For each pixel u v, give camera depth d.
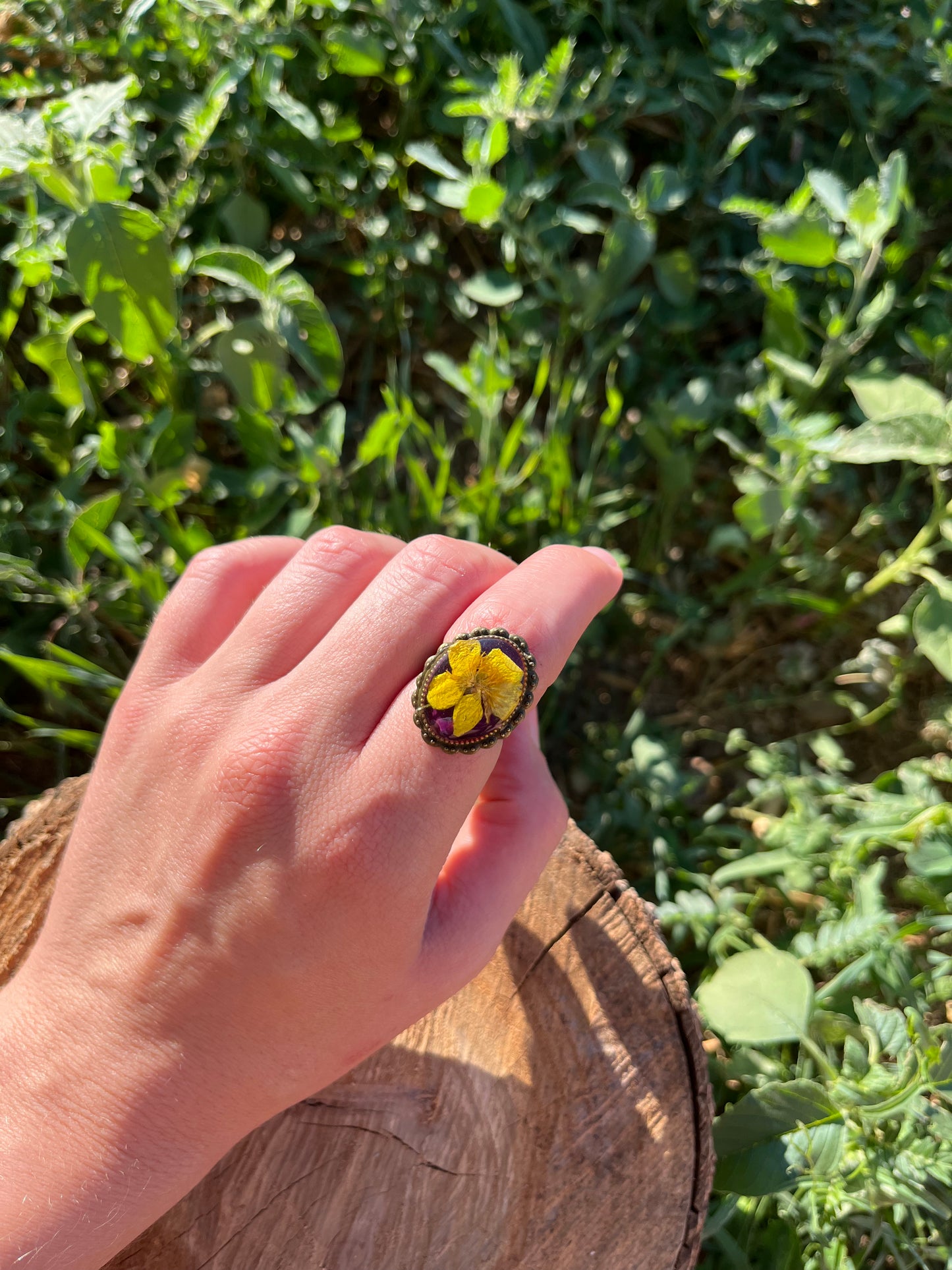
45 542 0.34
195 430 0.36
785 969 0.25
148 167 0.35
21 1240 0.16
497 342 0.38
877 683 0.38
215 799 0.17
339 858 0.17
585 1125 0.21
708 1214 0.25
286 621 0.19
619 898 0.23
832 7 0.40
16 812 0.34
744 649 0.39
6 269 0.36
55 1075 0.17
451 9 0.38
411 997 0.18
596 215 0.41
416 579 0.18
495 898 0.19
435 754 0.17
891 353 0.38
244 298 0.36
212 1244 0.20
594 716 0.38
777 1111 0.23
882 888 0.34
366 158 0.39
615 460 0.38
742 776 0.37
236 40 0.34
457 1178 0.21
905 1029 0.24
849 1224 0.26
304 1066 0.17
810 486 0.36
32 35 0.36
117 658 0.34
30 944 0.22
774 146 0.41
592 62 0.39
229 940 0.17
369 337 0.40
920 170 0.40
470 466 0.39
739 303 0.39
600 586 0.19
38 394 0.34
